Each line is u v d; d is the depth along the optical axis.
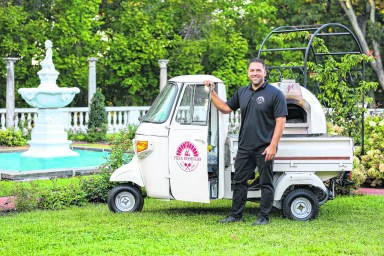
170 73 29.27
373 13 33.03
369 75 33.09
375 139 13.84
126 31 29.72
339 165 9.83
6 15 26.61
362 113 13.51
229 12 30.66
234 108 9.61
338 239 8.45
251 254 7.57
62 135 17.78
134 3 30.11
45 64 17.69
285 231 8.94
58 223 9.35
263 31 31.52
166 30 29.42
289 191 9.98
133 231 8.84
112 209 10.26
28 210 10.59
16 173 13.79
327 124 13.30
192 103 9.73
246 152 9.35
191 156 9.63
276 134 9.21
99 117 24.06
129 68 28.77
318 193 10.26
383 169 13.14
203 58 30.12
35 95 17.11
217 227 9.16
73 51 28.25
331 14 33.22
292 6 32.69
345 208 10.87
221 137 9.77
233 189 9.69
